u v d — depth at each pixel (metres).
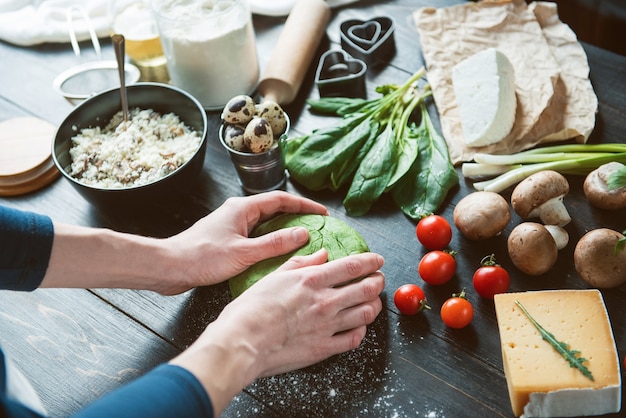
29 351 1.13
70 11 1.61
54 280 0.99
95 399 1.06
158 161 1.34
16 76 1.67
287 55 1.51
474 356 1.07
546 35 1.53
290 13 1.68
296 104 1.54
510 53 1.50
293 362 1.01
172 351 1.12
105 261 1.02
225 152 1.47
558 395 0.96
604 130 1.38
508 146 1.36
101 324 1.16
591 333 1.02
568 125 1.35
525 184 1.21
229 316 0.97
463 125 1.39
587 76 1.44
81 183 1.25
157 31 1.55
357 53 1.56
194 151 1.35
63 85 1.56
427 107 1.48
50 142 1.47
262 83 1.50
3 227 0.92
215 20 1.42
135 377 1.08
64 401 1.06
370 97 1.52
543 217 1.23
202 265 1.11
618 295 1.12
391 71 1.56
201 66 1.46
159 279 1.08
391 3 1.72
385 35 1.56
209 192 1.39
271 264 1.15
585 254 1.10
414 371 1.06
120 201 1.27
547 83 1.41
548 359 0.99
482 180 1.34
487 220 1.18
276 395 1.04
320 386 1.05
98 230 1.03
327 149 1.36
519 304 1.06
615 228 1.22
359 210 1.31
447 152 1.34
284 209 1.23
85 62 1.68
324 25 1.63
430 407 1.01
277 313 0.99
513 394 0.97
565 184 1.20
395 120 1.42
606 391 0.95
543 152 1.33
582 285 1.15
